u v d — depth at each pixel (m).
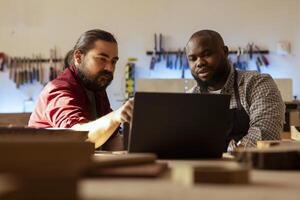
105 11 4.89
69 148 0.90
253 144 1.89
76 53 2.31
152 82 4.34
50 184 0.54
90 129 1.65
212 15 4.77
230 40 4.74
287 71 4.68
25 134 1.12
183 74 4.74
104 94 2.48
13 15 5.01
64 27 4.94
